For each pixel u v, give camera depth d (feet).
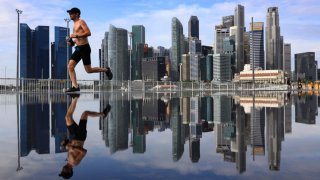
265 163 6.55
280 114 19.52
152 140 9.85
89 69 22.06
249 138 10.25
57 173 5.60
